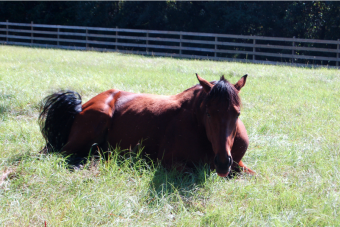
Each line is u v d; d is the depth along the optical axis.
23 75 9.26
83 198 3.23
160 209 3.18
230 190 3.54
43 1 27.95
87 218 2.96
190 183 3.71
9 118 6.00
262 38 19.11
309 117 6.32
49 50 19.62
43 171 3.69
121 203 3.16
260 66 14.35
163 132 4.16
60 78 9.00
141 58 16.05
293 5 20.48
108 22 27.38
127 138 4.37
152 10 24.62
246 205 3.28
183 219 2.97
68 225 2.83
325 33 22.31
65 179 3.59
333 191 3.46
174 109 4.18
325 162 4.24
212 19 23.95
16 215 2.96
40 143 4.91
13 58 13.73
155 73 10.66
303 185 3.68
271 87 8.99
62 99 4.60
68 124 4.60
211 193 3.52
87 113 4.46
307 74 11.76
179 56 21.20
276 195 3.47
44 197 3.27
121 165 3.99
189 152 3.94
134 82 8.88
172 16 25.16
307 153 4.58
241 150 3.99
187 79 9.51
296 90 8.69
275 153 4.58
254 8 21.89
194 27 25.64
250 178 3.88
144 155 4.25
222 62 16.17
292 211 3.06
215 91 3.39
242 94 8.10
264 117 6.33
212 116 3.40
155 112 4.29
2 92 7.15
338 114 6.52
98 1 25.84
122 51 22.58
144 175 3.74
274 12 22.06
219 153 3.31
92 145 4.38
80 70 10.73
